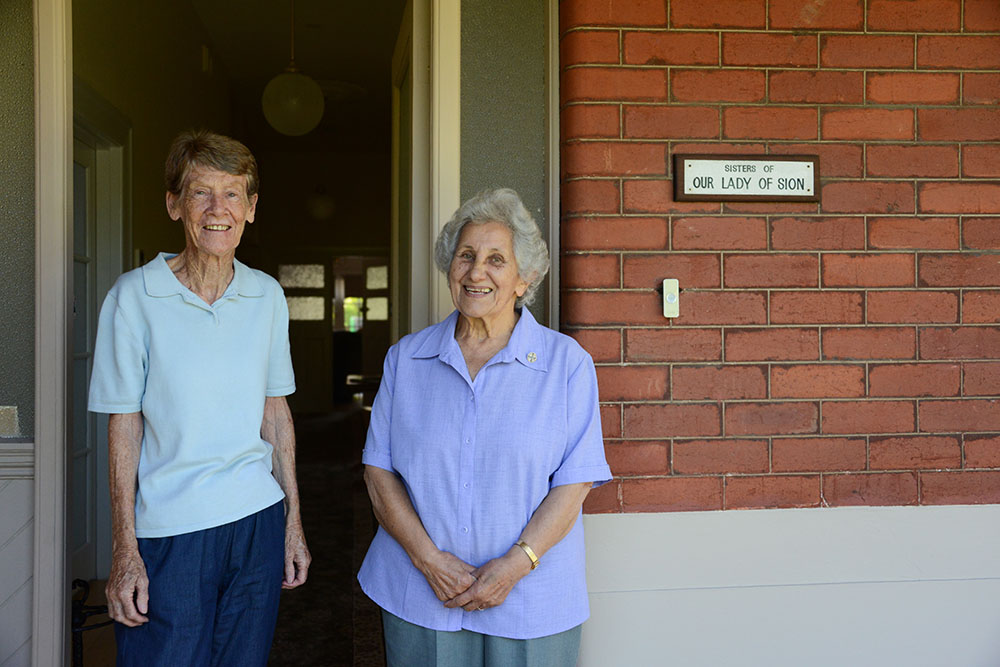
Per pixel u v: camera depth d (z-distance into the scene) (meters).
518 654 1.60
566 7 2.29
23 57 2.34
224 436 1.67
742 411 2.30
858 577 2.34
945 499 2.36
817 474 2.33
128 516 1.62
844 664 2.33
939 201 2.37
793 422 2.32
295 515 1.88
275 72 7.45
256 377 1.74
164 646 1.61
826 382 2.33
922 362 2.36
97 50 3.65
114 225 4.02
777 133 2.32
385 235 10.66
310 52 6.88
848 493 2.33
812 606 2.32
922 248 2.36
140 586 1.60
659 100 2.28
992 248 2.38
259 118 9.02
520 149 2.41
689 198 2.27
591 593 2.26
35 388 2.28
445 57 2.37
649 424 2.28
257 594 1.72
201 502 1.63
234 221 1.68
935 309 2.36
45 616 2.28
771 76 2.32
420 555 1.61
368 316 11.58
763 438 2.31
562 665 1.65
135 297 1.64
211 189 1.65
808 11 2.33
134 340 1.64
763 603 2.31
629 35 2.27
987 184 2.38
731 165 2.29
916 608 2.35
